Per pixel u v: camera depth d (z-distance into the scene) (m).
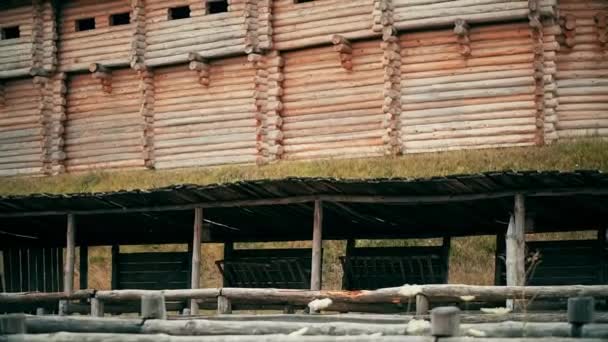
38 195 21.23
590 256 19.61
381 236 22.30
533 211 19.64
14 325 15.00
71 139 35.62
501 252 21.09
